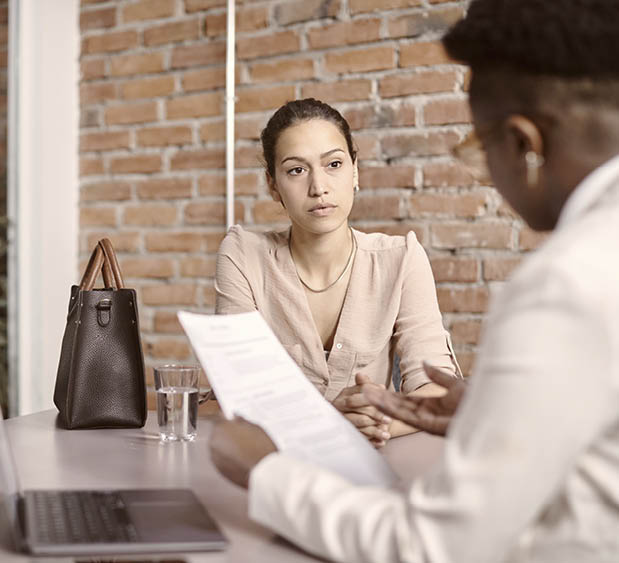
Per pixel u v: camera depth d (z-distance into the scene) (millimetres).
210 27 2502
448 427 846
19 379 2623
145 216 2641
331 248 1591
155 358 2613
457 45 677
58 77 2697
